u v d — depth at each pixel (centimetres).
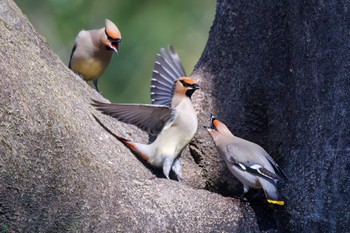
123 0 2019
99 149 1040
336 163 1016
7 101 941
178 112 1109
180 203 1024
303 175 1053
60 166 964
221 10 1254
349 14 1027
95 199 974
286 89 1157
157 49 1955
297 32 1110
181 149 1134
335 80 1036
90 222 964
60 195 958
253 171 1058
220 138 1120
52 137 966
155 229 990
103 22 2041
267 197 1034
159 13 1981
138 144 1105
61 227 954
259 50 1199
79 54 1431
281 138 1150
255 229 1040
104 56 1438
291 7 1136
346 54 1028
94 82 1488
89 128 1055
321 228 1020
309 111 1070
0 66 955
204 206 1037
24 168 939
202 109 1241
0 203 926
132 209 988
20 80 968
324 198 1020
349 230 1002
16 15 1112
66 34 2084
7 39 1004
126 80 1958
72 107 1051
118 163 1051
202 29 2003
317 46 1061
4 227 931
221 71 1247
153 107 1082
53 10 2086
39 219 945
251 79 1208
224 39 1245
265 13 1192
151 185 1038
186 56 1981
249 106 1209
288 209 1052
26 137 947
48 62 1116
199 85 1255
